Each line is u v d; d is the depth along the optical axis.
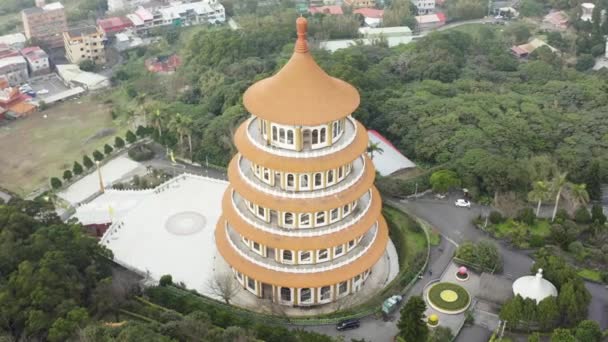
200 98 178.00
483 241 101.50
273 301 92.62
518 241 105.25
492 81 179.12
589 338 79.38
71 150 160.62
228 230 97.00
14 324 79.56
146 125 164.62
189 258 104.56
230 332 77.31
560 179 108.06
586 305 85.69
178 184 125.81
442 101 149.00
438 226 112.44
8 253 88.56
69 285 83.81
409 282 97.00
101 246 100.12
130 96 192.25
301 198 83.56
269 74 167.12
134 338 70.94
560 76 179.12
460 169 123.00
